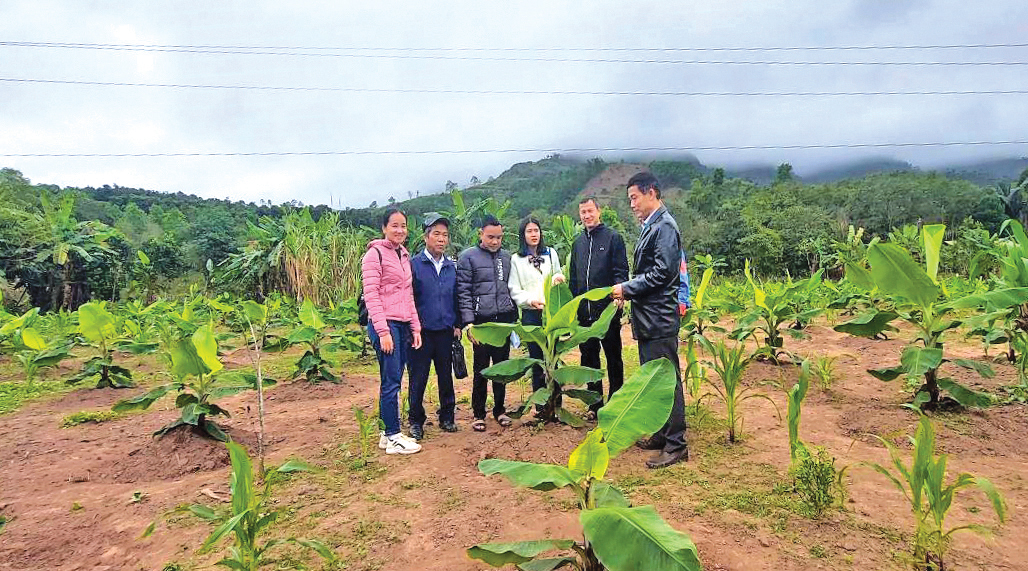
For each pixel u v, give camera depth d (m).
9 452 4.63
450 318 4.69
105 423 5.53
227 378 4.61
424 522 3.07
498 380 4.48
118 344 7.27
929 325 4.52
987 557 2.47
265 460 4.18
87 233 23.17
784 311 6.56
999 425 4.14
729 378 4.11
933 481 2.34
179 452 4.14
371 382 7.07
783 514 2.93
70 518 3.30
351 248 15.59
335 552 2.80
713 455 3.86
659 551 1.75
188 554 2.85
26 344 7.08
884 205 50.47
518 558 2.07
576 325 4.43
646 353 3.84
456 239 16.34
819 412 4.87
